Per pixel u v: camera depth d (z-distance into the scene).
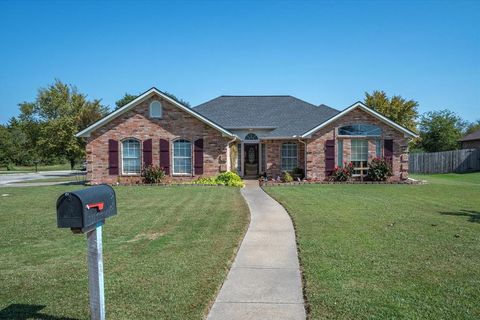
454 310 4.78
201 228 9.64
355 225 9.74
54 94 43.91
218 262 6.75
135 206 13.35
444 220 10.41
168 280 5.88
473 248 7.54
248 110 28.70
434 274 6.06
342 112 22.77
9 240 8.70
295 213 11.55
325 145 23.05
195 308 4.89
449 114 45.09
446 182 23.81
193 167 22.55
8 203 14.70
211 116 28.00
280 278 5.99
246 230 9.41
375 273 6.10
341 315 4.64
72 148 39.97
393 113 37.31
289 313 4.76
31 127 45.84
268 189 18.84
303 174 23.64
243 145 26.94
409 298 5.14
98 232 4.28
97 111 41.50
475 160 34.34
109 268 6.48
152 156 22.62
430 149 44.50
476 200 14.63
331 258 6.89
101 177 22.69
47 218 11.42
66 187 21.45
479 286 5.57
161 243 8.18
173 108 22.53
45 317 4.73
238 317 4.66
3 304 5.12
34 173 43.12
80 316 4.76
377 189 18.86
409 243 7.92
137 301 5.11
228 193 17.20
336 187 19.86
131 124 22.61
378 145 23.17
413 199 14.91
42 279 6.07
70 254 7.52
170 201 14.62
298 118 26.70
